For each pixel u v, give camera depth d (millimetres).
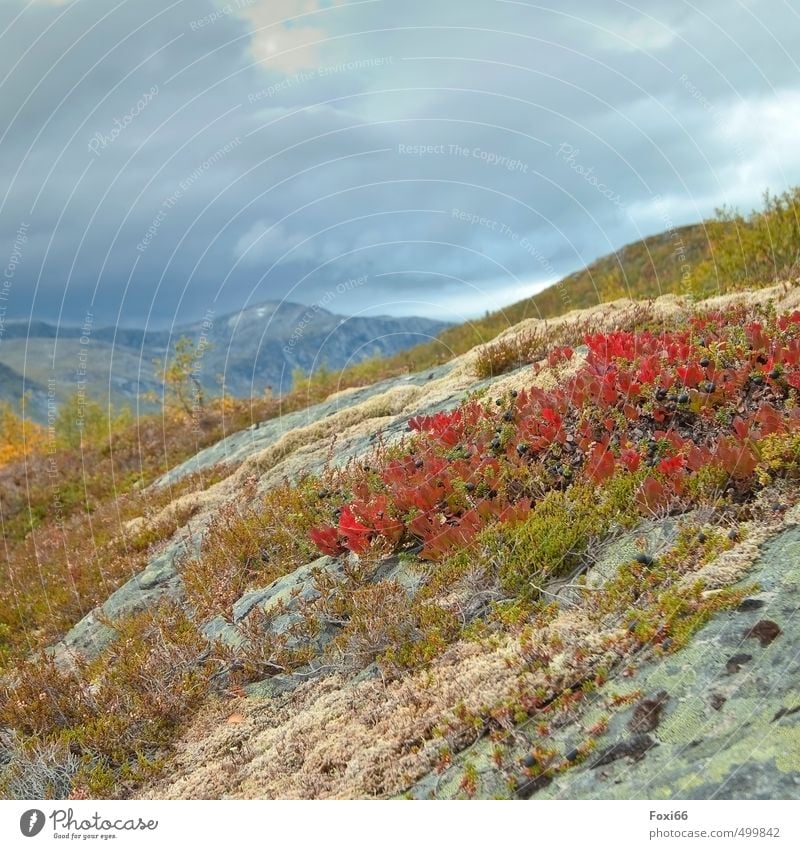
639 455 5750
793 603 3838
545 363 9570
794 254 12148
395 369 19109
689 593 4180
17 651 8398
